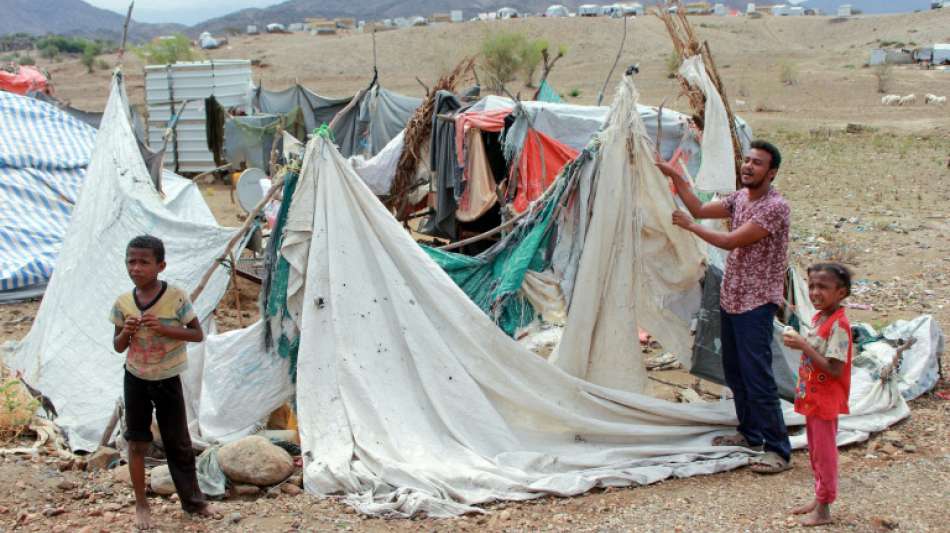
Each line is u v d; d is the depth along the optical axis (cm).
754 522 488
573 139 953
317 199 620
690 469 574
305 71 7225
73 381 712
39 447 640
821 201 1834
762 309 568
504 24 8481
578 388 622
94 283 756
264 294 630
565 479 552
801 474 571
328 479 545
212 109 2136
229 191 2102
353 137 1814
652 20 8781
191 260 741
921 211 1683
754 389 575
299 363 596
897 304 1049
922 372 729
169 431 492
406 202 1142
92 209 803
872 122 3459
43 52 12131
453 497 535
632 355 649
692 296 653
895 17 10406
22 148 1264
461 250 1073
